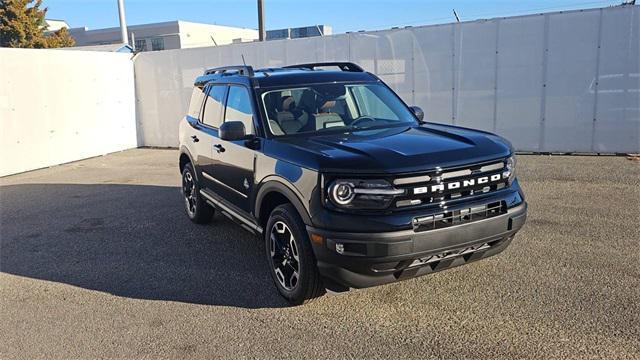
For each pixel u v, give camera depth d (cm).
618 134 981
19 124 1175
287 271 431
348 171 367
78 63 1312
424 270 380
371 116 509
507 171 404
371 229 356
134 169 1160
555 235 559
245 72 545
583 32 970
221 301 447
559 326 369
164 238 637
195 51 1371
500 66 1046
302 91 510
